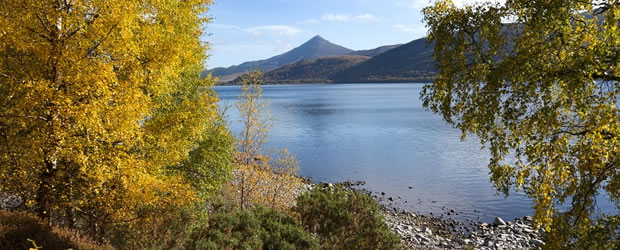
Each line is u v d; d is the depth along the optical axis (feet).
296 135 223.30
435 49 31.78
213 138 57.21
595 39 25.13
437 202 103.19
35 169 31.96
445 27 31.12
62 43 30.27
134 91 31.53
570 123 27.55
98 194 33.86
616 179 25.17
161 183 36.24
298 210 46.32
